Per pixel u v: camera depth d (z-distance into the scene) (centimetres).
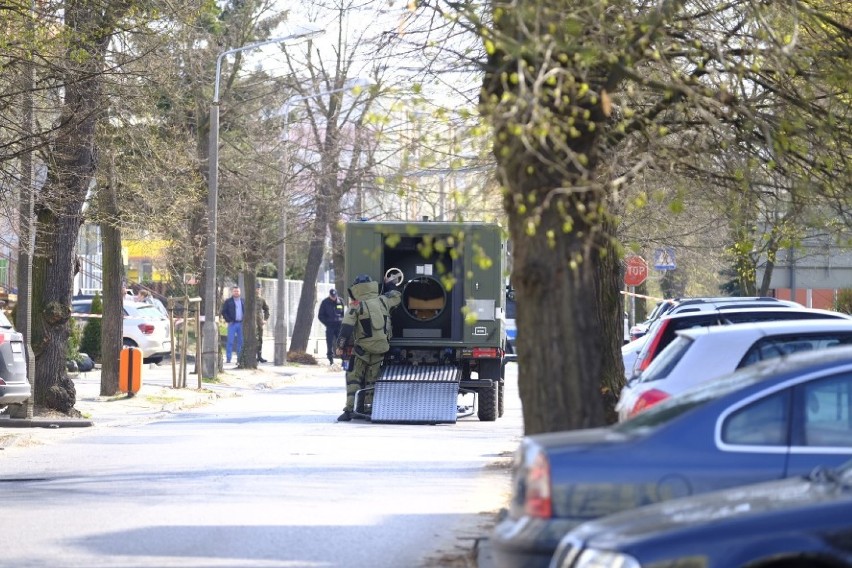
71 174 6981
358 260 7362
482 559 3094
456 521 3781
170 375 11450
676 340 3578
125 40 6794
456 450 5725
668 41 3381
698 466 2289
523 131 2702
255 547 3381
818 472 2100
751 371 2497
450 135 3656
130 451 5803
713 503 2008
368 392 7406
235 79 12825
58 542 3481
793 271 10481
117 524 3775
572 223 2898
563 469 2294
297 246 17212
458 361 7469
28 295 6638
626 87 3641
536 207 2803
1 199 6700
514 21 2886
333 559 3216
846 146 3631
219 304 12750
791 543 1823
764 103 3634
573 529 2202
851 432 2328
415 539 3488
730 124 3584
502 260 7362
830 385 2353
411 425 7119
